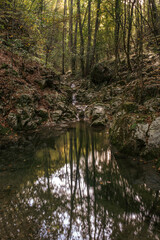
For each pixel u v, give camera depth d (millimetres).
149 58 11008
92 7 17281
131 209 2555
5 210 2486
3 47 9305
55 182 3375
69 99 12695
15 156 4656
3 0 5133
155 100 5602
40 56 12734
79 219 2332
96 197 2889
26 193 2943
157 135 4230
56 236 2059
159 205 2627
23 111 7445
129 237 2039
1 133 6316
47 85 10781
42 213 2449
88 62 18453
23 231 2115
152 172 3650
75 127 8266
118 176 3609
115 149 5191
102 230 2154
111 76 14148
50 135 6832
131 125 4938
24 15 5527
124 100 7684
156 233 2082
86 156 4762
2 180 3373
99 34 16953
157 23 6883
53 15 6223
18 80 8555
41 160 4445
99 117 8953
